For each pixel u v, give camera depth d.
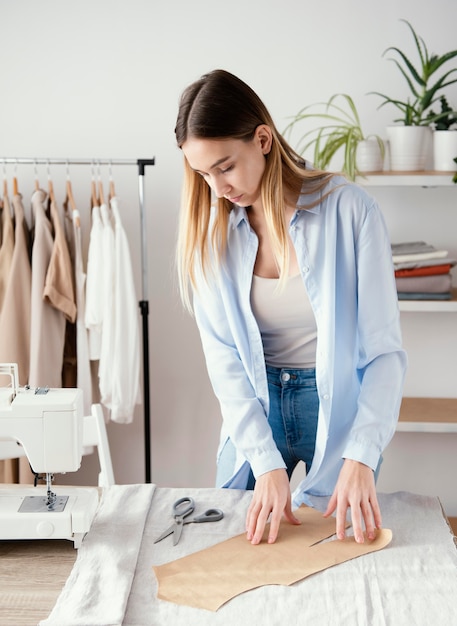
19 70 3.08
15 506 1.57
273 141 1.64
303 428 1.96
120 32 3.04
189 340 3.21
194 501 1.72
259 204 1.74
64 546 1.54
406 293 2.79
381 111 3.00
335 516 1.66
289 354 1.91
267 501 1.59
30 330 2.84
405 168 2.79
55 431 1.58
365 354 1.75
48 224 2.86
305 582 1.39
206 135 1.52
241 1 2.99
